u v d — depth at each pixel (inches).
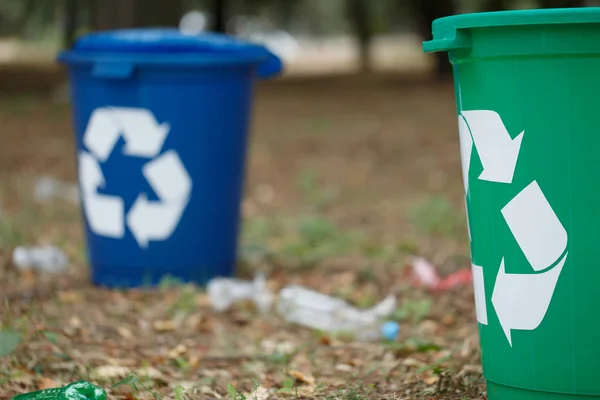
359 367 185.9
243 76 256.5
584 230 132.3
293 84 1064.2
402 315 227.8
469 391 160.6
